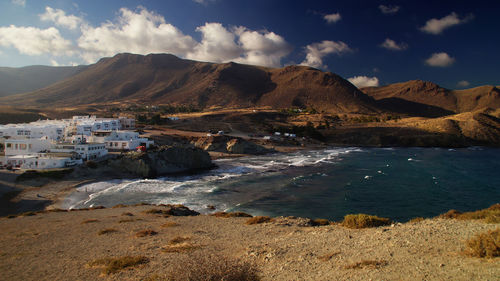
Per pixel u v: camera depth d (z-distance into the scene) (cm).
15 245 1947
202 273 945
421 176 6388
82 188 5409
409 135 15600
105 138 9188
